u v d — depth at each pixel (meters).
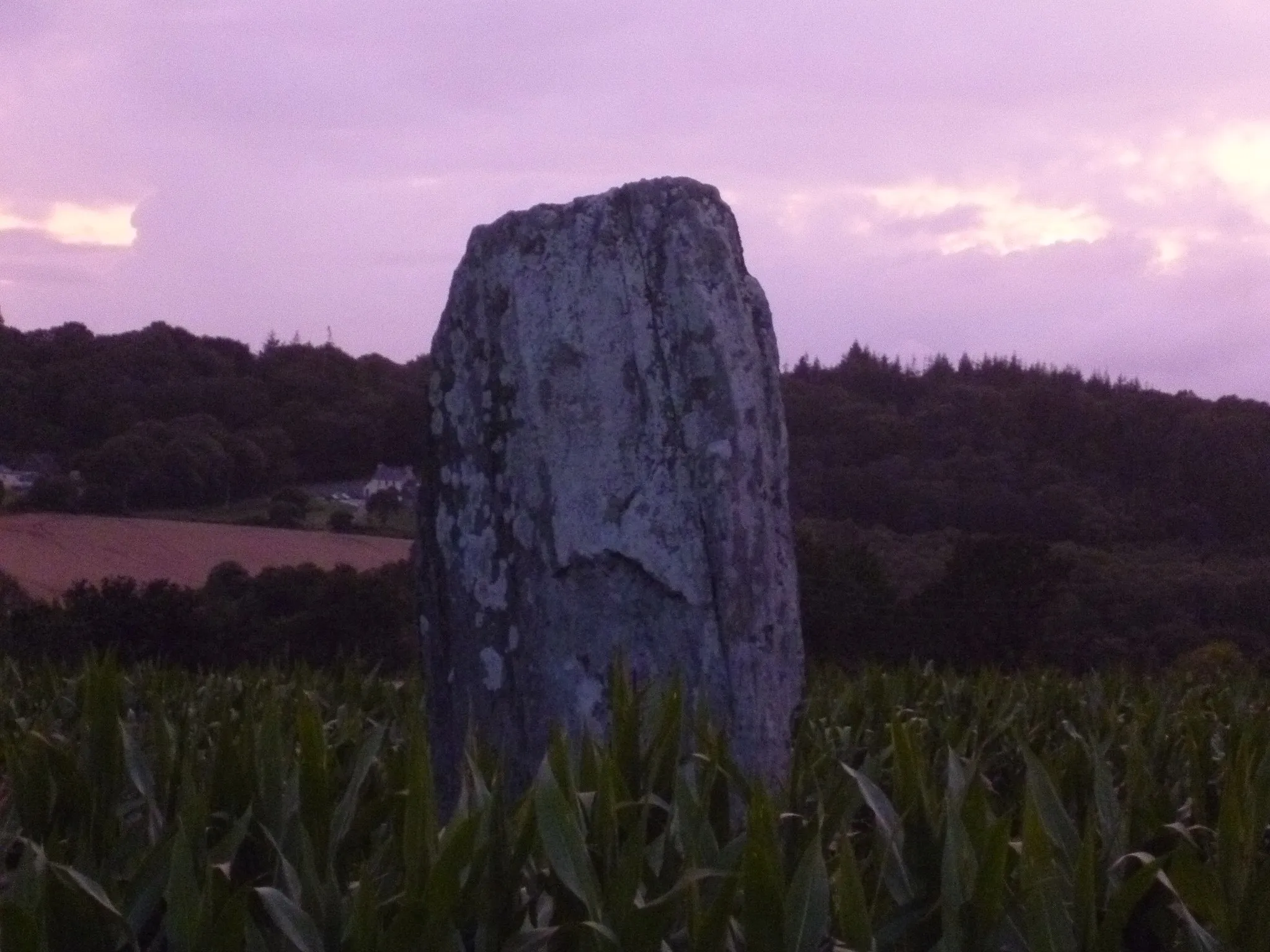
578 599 4.63
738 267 4.90
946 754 4.22
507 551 4.75
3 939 2.58
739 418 4.66
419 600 5.00
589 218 4.81
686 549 4.58
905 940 3.11
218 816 3.62
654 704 4.05
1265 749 4.27
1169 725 5.58
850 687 6.94
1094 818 3.21
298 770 3.58
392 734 5.85
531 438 4.72
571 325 4.74
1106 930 2.91
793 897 2.76
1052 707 6.82
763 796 2.99
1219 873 3.27
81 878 2.89
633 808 3.38
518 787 4.61
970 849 3.04
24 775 3.91
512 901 3.09
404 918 2.74
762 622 4.63
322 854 3.44
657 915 2.77
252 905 3.20
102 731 4.09
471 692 4.77
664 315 4.70
